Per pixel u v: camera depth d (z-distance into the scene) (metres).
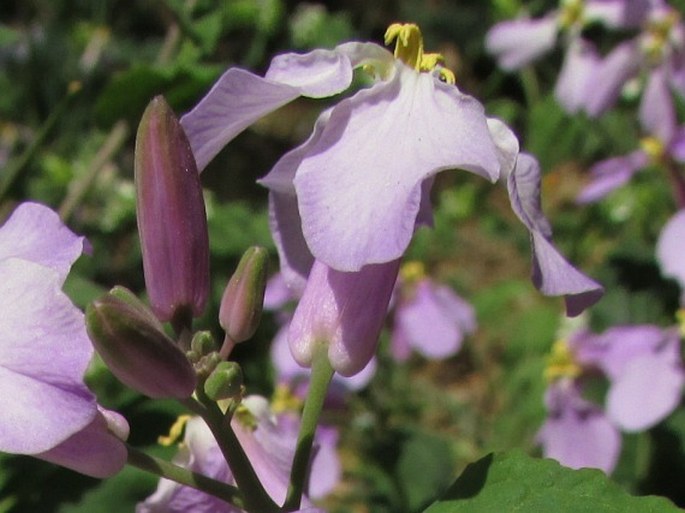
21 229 0.10
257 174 0.52
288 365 0.22
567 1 0.28
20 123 0.36
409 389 0.31
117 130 0.22
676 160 0.24
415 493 0.24
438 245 0.42
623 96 0.28
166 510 0.12
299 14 0.42
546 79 0.44
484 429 0.32
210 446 0.12
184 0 0.20
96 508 0.15
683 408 0.23
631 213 0.33
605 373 0.21
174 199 0.10
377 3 0.61
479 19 0.58
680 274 0.20
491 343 0.36
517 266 0.42
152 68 0.17
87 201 0.32
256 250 0.11
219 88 0.10
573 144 0.38
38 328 0.09
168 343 0.09
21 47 0.36
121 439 0.10
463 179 0.45
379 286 0.11
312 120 0.55
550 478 0.10
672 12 0.26
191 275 0.10
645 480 0.22
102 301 0.09
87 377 0.16
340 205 0.09
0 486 0.15
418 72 0.10
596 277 0.27
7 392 0.09
